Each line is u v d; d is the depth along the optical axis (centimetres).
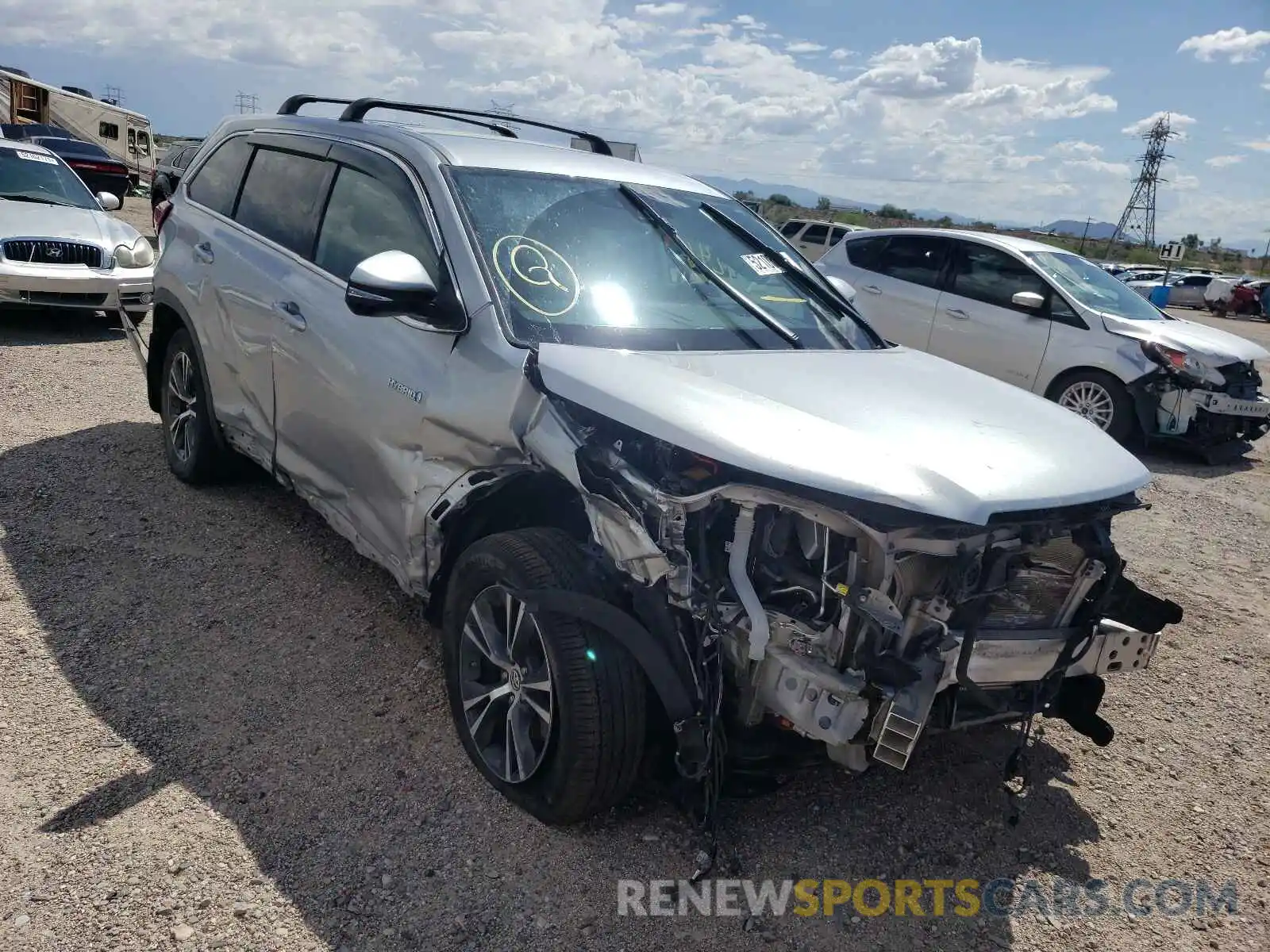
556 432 280
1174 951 269
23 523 453
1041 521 260
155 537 452
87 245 848
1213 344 860
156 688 337
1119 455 303
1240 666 452
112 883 250
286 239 419
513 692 290
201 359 468
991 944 265
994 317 925
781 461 248
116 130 2714
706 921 259
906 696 246
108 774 291
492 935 247
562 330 315
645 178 412
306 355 380
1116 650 294
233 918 243
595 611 262
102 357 793
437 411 314
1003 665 266
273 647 371
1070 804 333
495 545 292
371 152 388
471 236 330
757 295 377
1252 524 688
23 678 334
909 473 251
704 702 257
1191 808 338
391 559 345
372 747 317
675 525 255
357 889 257
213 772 297
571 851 278
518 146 396
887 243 1030
